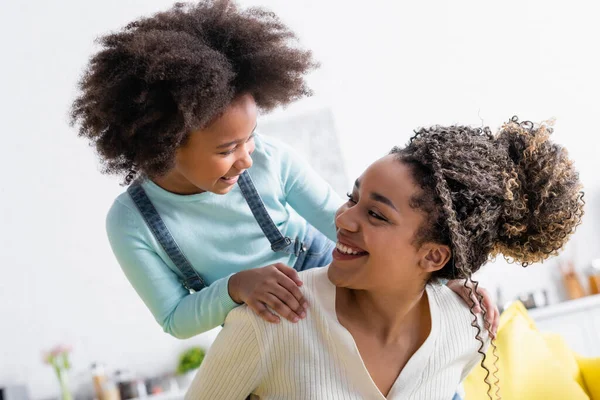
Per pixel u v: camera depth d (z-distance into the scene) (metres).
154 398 3.33
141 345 3.52
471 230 1.20
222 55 1.25
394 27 3.66
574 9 3.71
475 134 1.27
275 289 1.22
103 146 1.32
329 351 1.23
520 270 3.59
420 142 1.21
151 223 1.40
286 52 1.33
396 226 1.16
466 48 3.67
